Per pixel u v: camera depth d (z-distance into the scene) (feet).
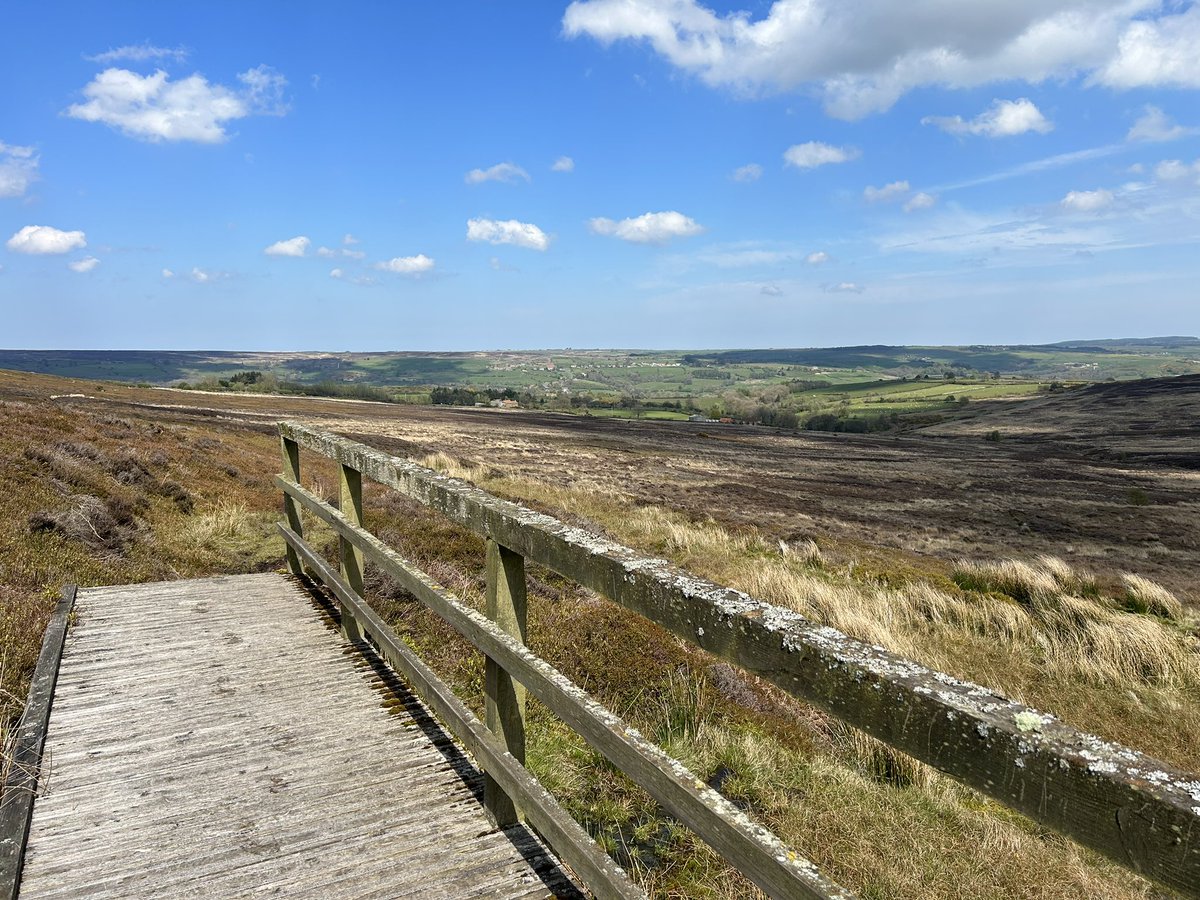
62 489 28.66
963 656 28.27
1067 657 27.76
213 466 50.96
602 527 50.72
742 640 4.84
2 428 36.17
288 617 15.90
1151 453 217.15
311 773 9.68
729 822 4.87
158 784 9.35
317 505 15.97
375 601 19.30
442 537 28.68
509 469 91.09
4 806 8.64
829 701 4.24
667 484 102.47
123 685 12.35
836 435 298.97
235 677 12.73
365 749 10.33
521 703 8.36
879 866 11.26
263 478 53.72
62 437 39.14
